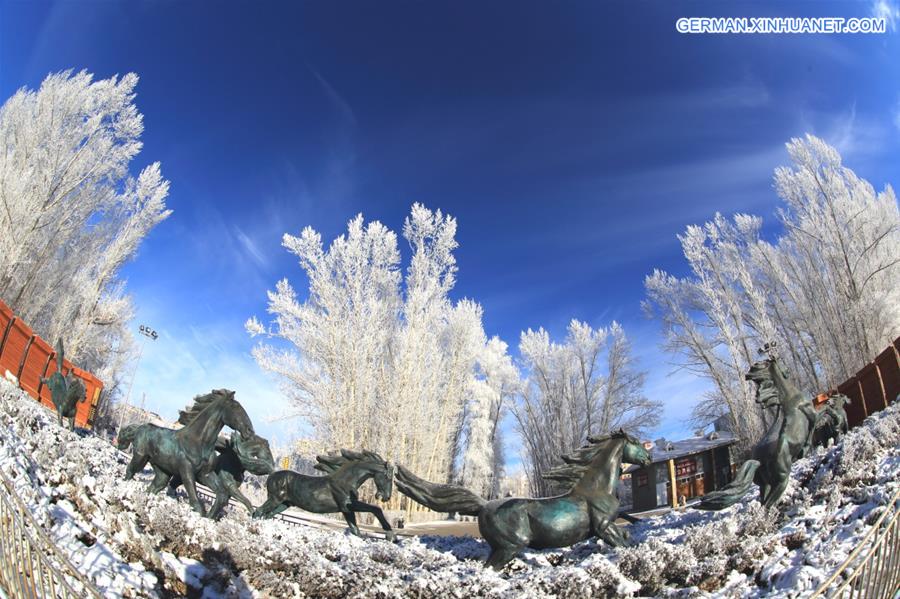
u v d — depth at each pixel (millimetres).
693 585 7773
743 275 40938
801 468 12406
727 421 45562
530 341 54062
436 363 42438
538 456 53125
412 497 10805
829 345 38469
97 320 39219
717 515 12109
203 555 8383
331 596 8281
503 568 9641
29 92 35719
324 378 36500
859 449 10859
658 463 39500
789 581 7070
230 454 12531
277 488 13023
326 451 33562
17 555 5250
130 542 7570
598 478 9992
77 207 35812
